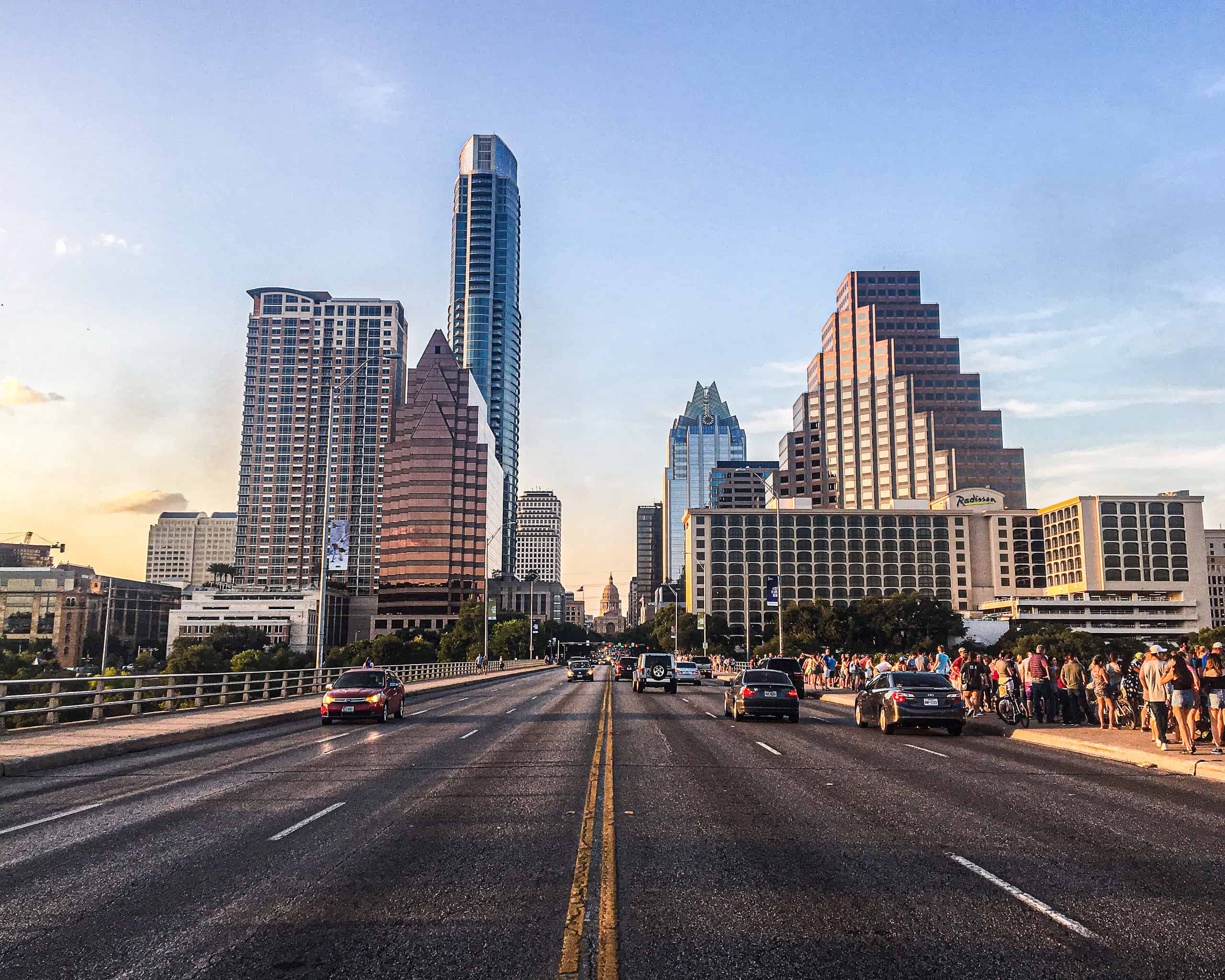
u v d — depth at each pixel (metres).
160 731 22.03
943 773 15.44
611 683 66.31
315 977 5.64
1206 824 10.66
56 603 153.75
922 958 5.94
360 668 28.94
